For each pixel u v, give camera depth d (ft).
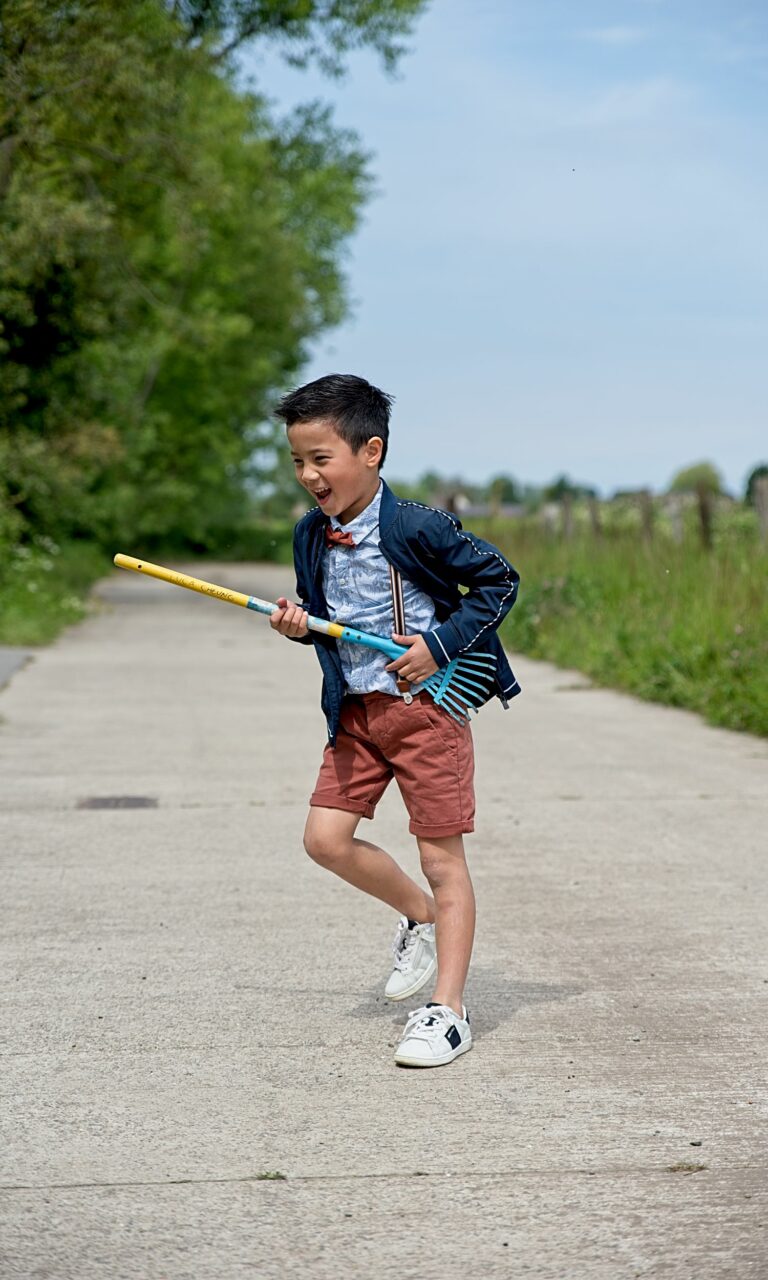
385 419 14.93
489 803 28.96
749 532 62.18
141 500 169.37
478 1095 13.71
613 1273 10.28
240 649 66.80
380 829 26.48
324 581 15.20
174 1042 15.25
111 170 95.14
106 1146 12.56
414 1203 11.42
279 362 189.37
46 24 76.02
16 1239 10.84
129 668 57.21
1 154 81.51
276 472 209.77
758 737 38.32
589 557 68.23
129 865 23.68
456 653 14.65
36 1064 14.60
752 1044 15.06
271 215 158.10
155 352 147.84
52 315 94.22
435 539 14.62
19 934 19.51
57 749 35.91
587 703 46.03
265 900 21.39
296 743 36.99
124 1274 10.32
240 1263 10.47
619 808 28.37
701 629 47.34
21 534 102.27
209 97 130.21
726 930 19.54
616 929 19.65
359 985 17.28
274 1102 13.58
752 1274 10.25
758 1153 12.31
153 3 84.33
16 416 96.78
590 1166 12.09
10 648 66.85
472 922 15.37
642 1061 14.58
